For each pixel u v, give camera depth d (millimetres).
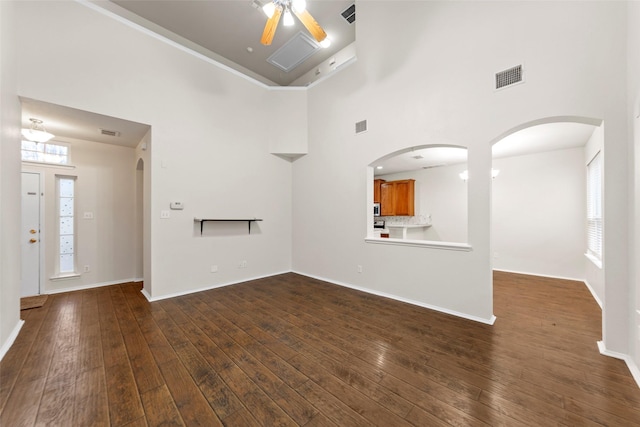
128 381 1833
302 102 5000
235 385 1791
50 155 3900
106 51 3205
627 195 2066
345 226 4316
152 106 3572
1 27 2193
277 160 5105
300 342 2400
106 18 3215
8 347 2256
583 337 2457
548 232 4785
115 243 4453
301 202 5105
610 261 2129
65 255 4078
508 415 1503
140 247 4684
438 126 3201
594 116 2223
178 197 3818
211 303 3461
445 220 6277
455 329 2654
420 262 3367
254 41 5082
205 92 4125
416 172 6801
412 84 3457
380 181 7406
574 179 4531
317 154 4789
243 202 4582
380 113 3822
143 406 1590
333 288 4156
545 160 4812
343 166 4340
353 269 4184
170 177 3740
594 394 1668
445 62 3146
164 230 3682
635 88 1927
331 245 4539
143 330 2648
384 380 1840
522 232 5051
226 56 5551
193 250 3973
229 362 2074
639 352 1841
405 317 2979
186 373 1928
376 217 7742
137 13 4371
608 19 2182
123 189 4543
